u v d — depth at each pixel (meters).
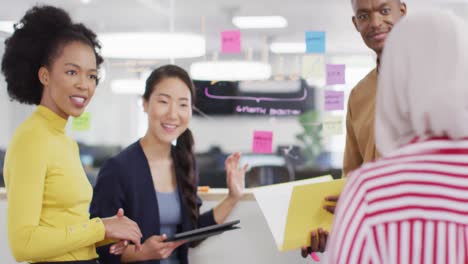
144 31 4.84
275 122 3.46
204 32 3.66
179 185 1.99
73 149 1.67
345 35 3.33
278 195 1.66
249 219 2.32
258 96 3.39
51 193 1.54
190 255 2.34
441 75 0.84
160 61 3.78
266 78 3.37
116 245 1.67
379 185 0.86
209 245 2.33
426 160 0.84
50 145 1.55
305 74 3.28
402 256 0.81
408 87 0.87
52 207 1.55
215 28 4.80
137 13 4.90
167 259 1.94
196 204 2.02
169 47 3.68
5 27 4.06
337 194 1.52
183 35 3.65
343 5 4.03
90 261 1.64
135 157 1.95
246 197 2.32
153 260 1.86
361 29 1.86
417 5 3.94
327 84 3.03
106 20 4.96
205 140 4.46
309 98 3.35
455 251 0.79
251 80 3.38
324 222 1.57
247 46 3.48
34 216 1.48
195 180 2.05
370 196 0.86
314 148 3.40
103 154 4.30
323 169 2.97
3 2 4.52
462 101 0.83
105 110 4.23
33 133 1.54
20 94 1.65
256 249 2.32
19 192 1.49
